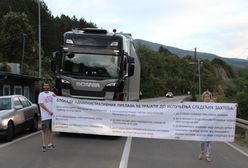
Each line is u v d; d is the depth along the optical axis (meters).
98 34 18.84
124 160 12.38
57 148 14.48
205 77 144.00
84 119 15.01
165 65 147.88
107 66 18.45
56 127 15.12
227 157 13.79
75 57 18.62
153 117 14.29
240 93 34.34
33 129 19.61
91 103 14.96
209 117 13.72
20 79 31.41
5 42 84.56
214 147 16.42
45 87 13.95
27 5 109.12
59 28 117.44
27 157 12.55
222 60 169.25
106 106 14.83
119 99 18.41
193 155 13.93
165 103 14.17
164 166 11.69
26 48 84.94
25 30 85.94
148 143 16.75
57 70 18.80
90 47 18.64
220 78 147.75
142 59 129.88
